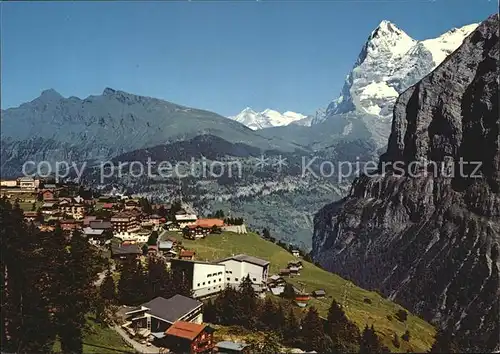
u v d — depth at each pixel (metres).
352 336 116.88
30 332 93.75
